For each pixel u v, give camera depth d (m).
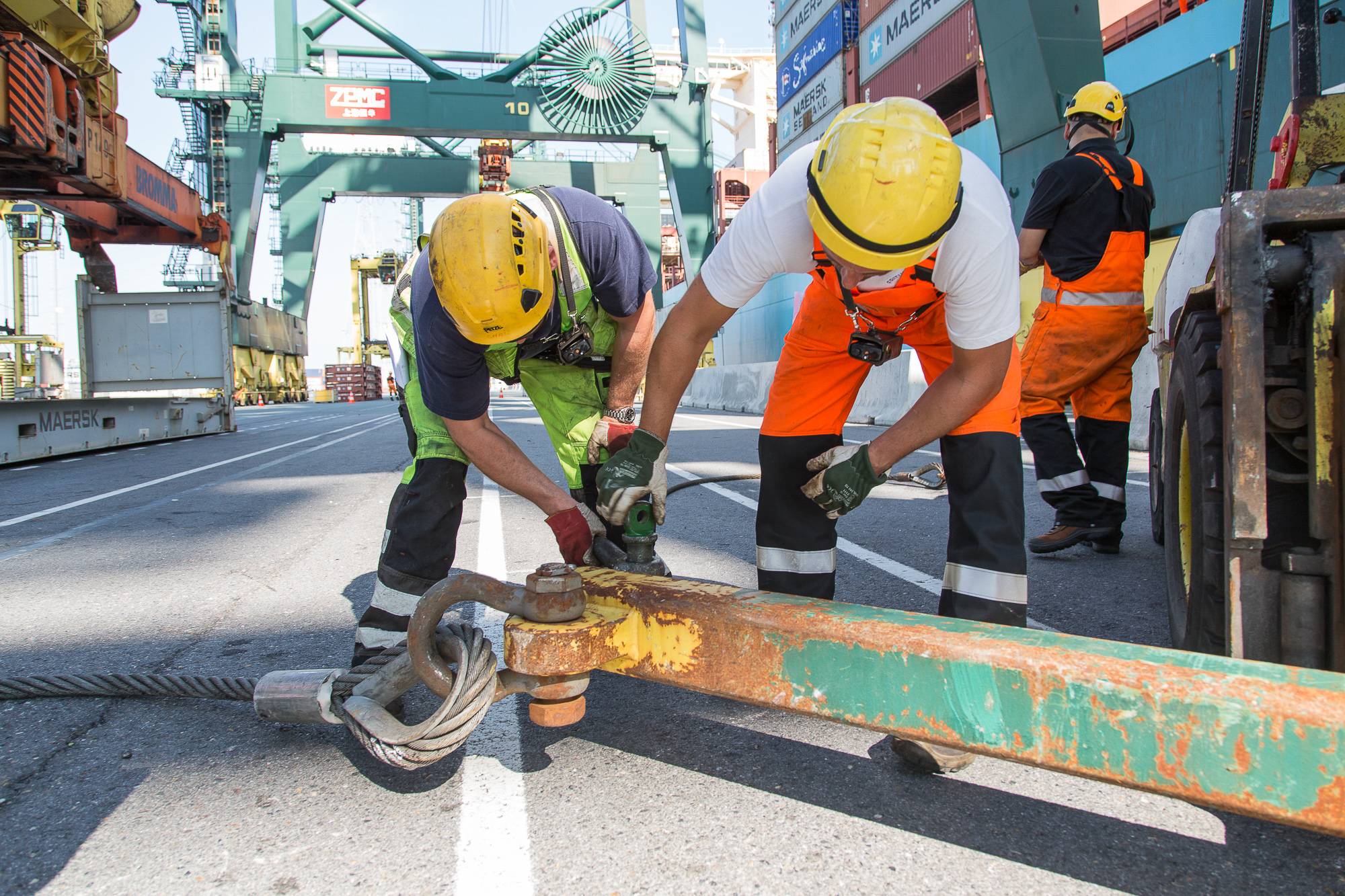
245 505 5.97
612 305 2.18
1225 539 1.53
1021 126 12.55
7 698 2.22
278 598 3.32
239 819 1.60
